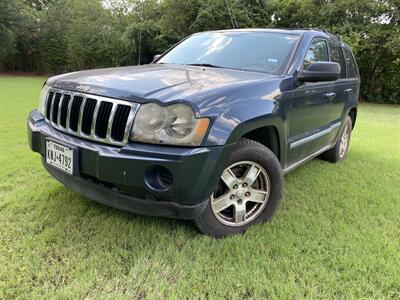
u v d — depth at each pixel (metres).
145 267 2.09
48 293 1.85
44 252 2.19
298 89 2.87
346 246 2.43
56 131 2.42
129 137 2.03
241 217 2.53
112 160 2.00
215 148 2.04
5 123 6.04
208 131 2.03
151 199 2.09
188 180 1.99
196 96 2.07
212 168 2.06
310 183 3.74
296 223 2.73
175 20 20.08
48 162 2.43
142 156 1.97
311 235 2.56
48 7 27.39
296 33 3.32
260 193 2.61
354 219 2.89
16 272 1.99
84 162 2.15
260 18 18.67
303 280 2.05
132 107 2.04
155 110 2.00
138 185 2.00
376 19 15.98
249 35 3.42
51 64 26.83
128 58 24.91
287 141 2.81
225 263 2.17
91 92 2.21
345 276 2.10
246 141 2.46
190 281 2.00
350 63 4.57
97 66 26.19
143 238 2.39
